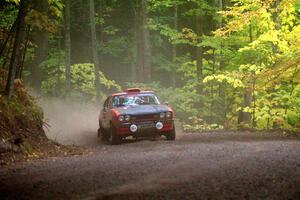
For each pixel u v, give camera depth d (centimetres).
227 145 2369
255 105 3938
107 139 3294
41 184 1530
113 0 6269
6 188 1495
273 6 4050
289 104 3772
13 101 2609
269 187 1312
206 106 4616
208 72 4628
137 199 1246
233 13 3569
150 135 2919
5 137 2261
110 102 3158
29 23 2692
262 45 3653
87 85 5262
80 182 1528
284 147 2172
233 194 1255
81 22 6675
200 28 4875
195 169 1639
